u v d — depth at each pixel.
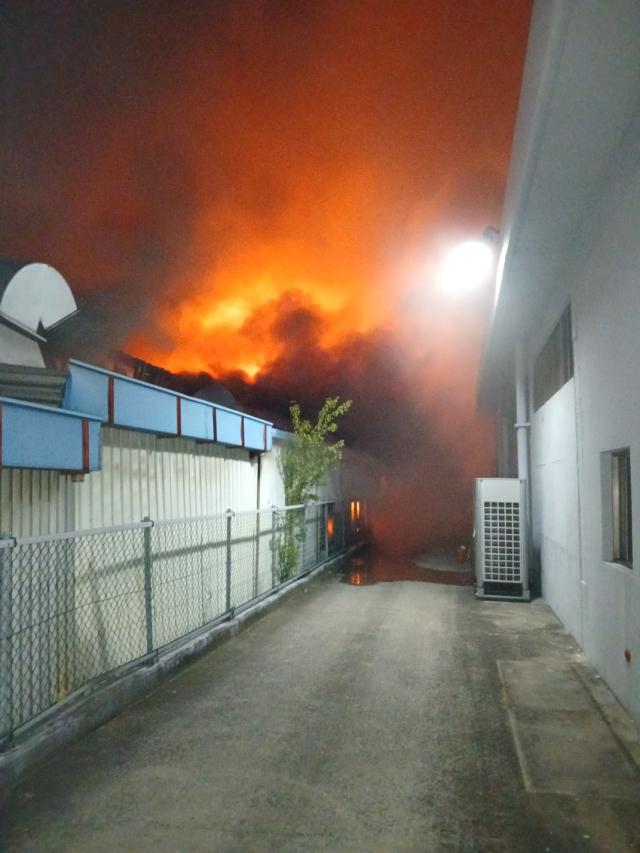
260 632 8.95
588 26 4.15
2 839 3.72
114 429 6.65
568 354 8.70
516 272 8.77
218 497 9.44
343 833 3.76
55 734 4.87
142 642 6.82
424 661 7.45
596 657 6.98
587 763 4.68
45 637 5.18
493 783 4.39
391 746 5.02
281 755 4.86
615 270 5.94
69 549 5.63
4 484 4.77
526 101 6.17
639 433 5.28
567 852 3.55
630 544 6.12
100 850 3.60
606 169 6.07
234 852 3.57
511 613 10.26
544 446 11.02
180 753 4.91
